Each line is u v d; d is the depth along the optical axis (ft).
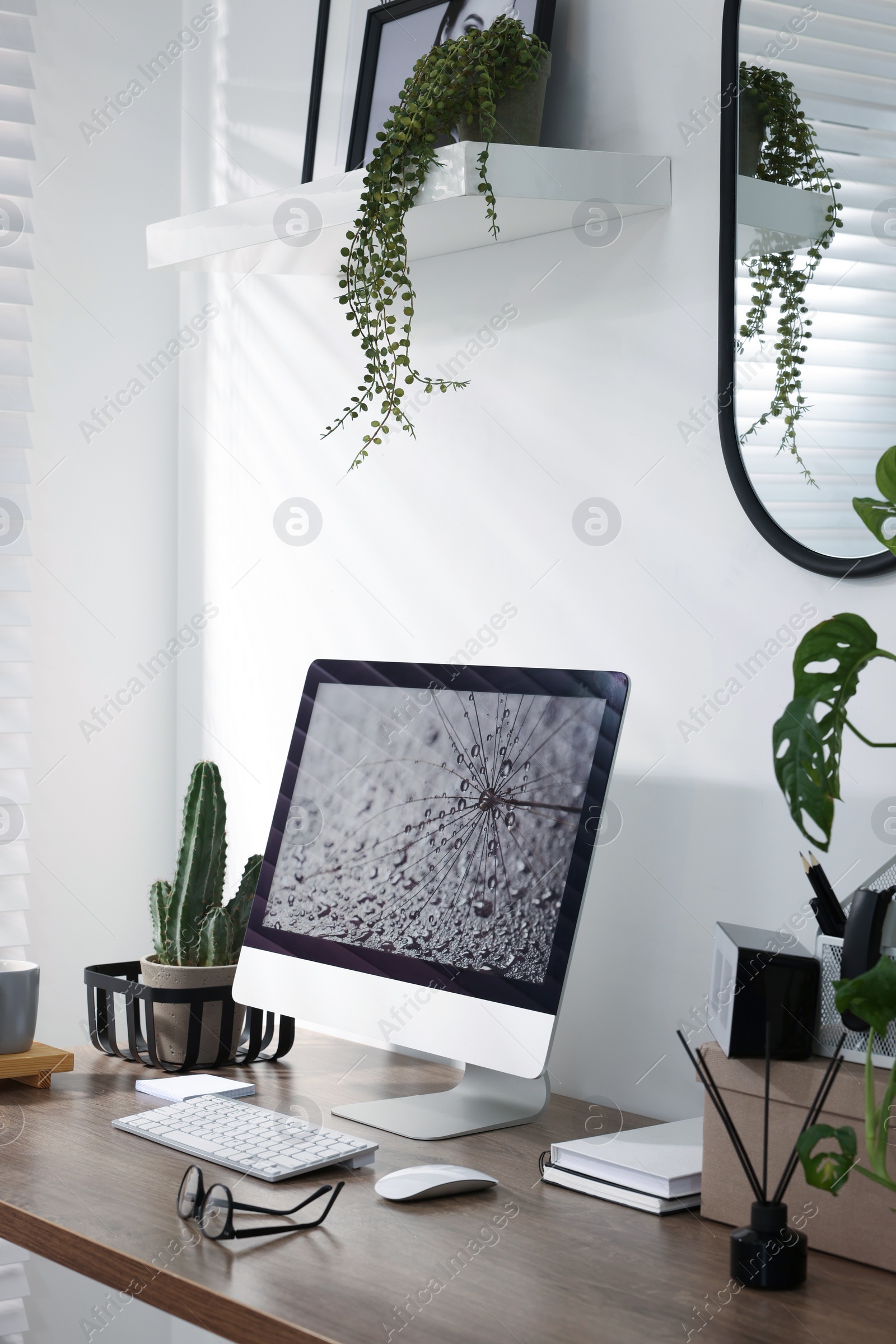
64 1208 3.36
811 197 3.89
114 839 6.78
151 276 6.86
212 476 6.68
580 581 4.75
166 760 6.96
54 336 6.55
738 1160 3.31
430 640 5.40
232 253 5.42
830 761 2.68
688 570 4.37
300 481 6.10
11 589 6.19
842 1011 2.66
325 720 4.89
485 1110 4.32
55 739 6.59
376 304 4.75
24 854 6.34
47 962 6.55
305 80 5.99
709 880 4.26
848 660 2.73
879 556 3.70
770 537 4.02
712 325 4.29
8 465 6.20
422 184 4.38
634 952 4.48
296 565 6.12
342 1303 2.81
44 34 6.49
